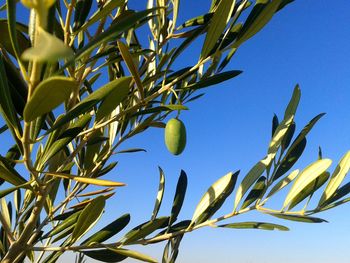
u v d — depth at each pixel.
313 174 0.24
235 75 0.22
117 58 0.23
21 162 0.17
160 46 0.26
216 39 0.19
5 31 0.18
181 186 0.29
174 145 0.19
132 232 0.25
